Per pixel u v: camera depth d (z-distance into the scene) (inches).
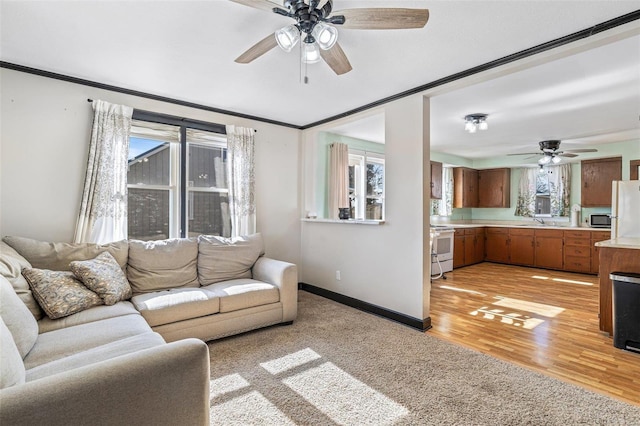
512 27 80.0
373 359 93.9
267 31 83.0
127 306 93.8
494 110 149.8
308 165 180.5
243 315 110.0
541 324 124.1
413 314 120.9
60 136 112.0
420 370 87.6
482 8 72.2
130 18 77.4
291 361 92.5
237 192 150.9
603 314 115.1
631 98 133.0
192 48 92.0
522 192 277.1
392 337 110.3
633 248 107.3
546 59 90.4
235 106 144.4
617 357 96.3
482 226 274.7
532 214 271.1
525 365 91.1
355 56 95.4
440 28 80.4
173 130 139.2
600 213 235.6
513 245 259.9
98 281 92.0
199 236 135.6
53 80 110.8
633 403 73.1
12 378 42.6
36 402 36.6
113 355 59.2
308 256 175.3
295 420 67.2
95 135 115.0
